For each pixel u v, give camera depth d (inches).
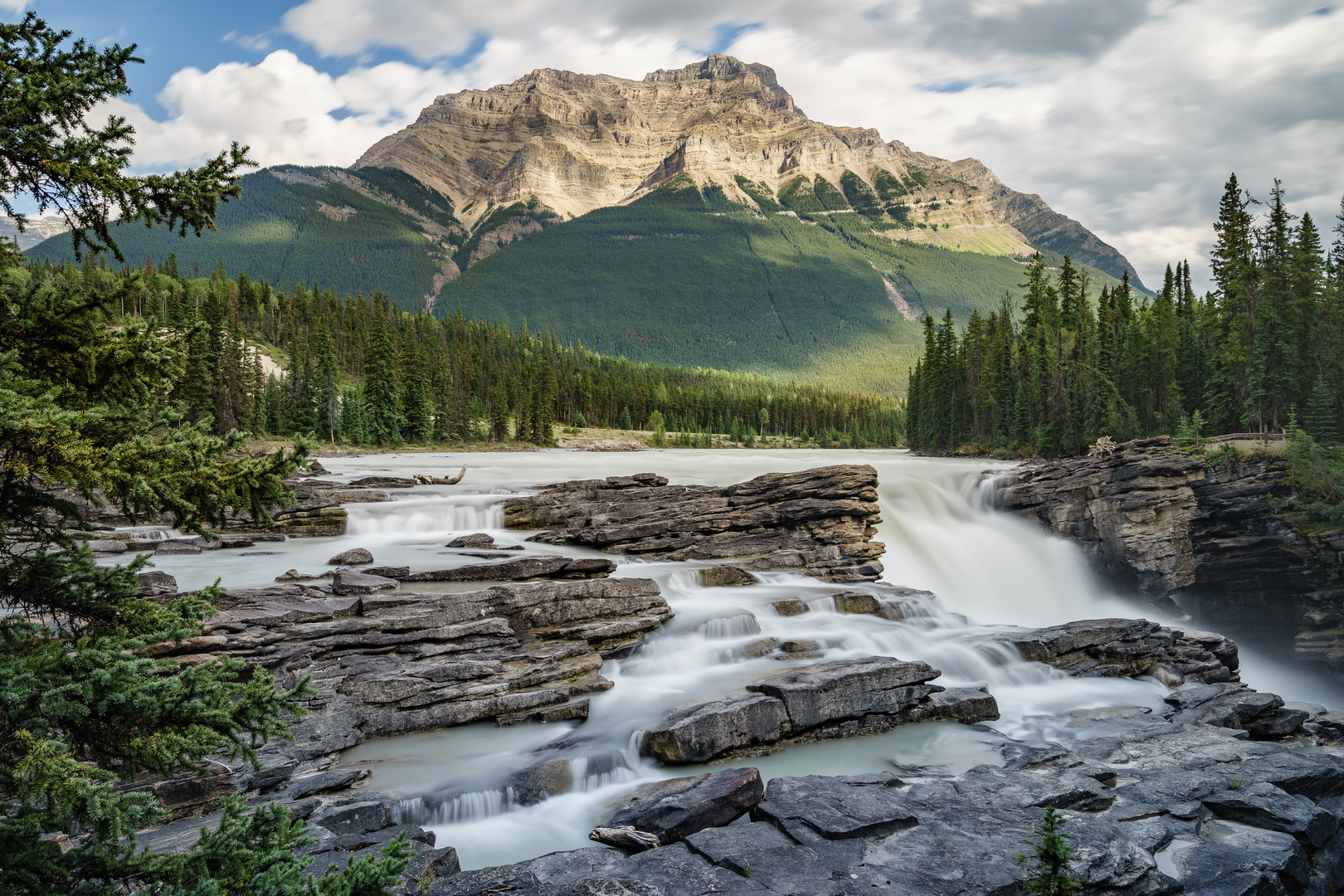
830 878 439.2
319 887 242.1
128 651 242.8
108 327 260.2
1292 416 2343.8
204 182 270.5
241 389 3528.5
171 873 230.7
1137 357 3420.3
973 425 4404.5
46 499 252.1
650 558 1231.5
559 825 546.6
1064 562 1955.0
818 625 941.8
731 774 565.6
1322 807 561.0
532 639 784.9
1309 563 1945.1
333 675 661.9
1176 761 644.7
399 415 4313.5
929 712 753.0
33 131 240.1
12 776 217.3
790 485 1391.5
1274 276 2871.6
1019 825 505.7
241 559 1096.8
